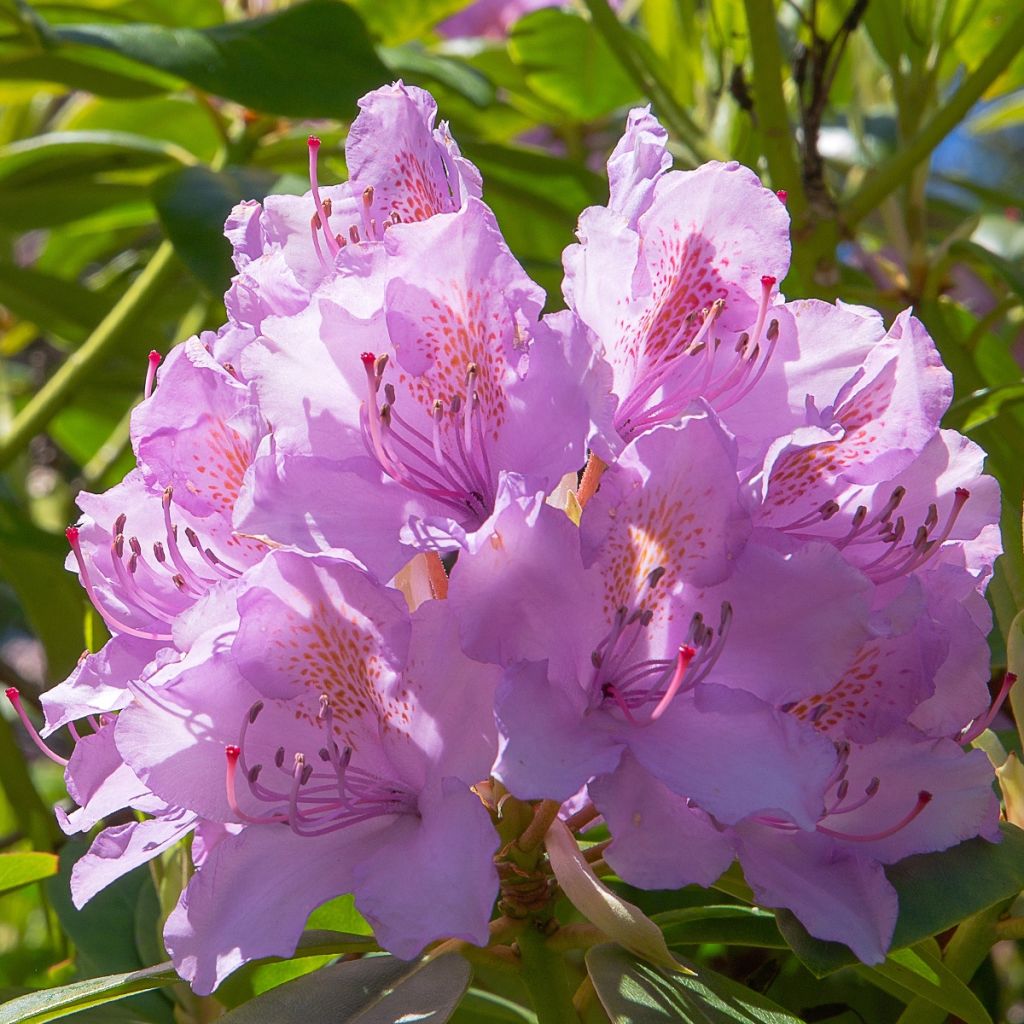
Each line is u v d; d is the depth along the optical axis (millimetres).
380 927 549
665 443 556
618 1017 578
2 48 859
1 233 1179
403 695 566
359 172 609
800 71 780
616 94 1060
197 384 598
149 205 1068
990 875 575
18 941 1029
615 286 565
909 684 573
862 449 583
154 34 771
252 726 575
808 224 780
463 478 580
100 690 601
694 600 567
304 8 799
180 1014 662
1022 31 777
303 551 558
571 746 553
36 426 928
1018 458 789
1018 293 789
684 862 555
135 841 594
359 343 571
